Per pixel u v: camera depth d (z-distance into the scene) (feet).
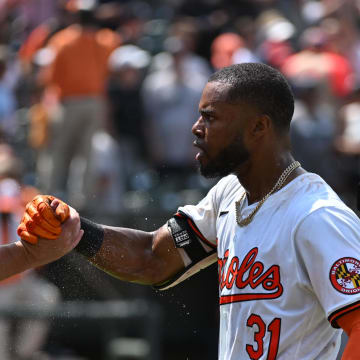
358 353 30.81
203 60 95.91
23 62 97.91
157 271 38.63
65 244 35.94
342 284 31.55
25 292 70.69
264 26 101.30
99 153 85.71
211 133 34.45
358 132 84.79
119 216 79.66
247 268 33.68
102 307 75.05
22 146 91.56
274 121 34.35
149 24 102.83
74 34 88.79
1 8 107.55
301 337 32.81
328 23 101.35
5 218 70.64
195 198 82.48
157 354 76.54
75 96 87.61
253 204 34.65
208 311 78.69
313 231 32.24
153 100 88.99
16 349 70.38
